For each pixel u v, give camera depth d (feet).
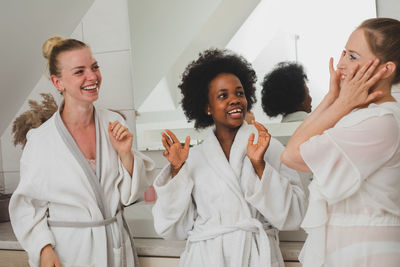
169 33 5.65
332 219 2.84
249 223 3.47
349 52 2.77
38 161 3.75
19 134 5.74
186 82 4.20
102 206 3.86
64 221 3.76
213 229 3.53
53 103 5.79
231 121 3.66
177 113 5.65
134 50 5.79
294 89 5.16
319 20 5.07
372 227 2.66
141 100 5.79
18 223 3.76
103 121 4.10
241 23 5.34
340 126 2.69
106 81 6.01
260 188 3.33
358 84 2.67
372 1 4.89
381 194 2.63
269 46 5.24
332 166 2.64
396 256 2.61
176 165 3.53
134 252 4.10
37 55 5.84
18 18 5.20
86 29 6.05
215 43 5.46
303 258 3.13
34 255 3.66
